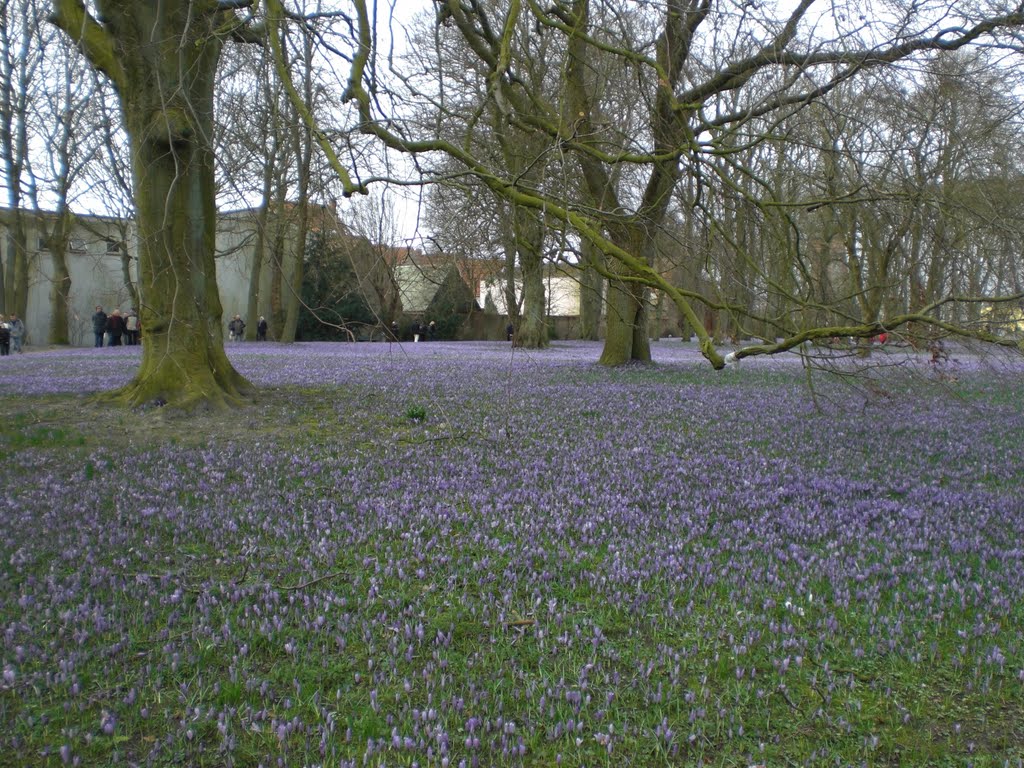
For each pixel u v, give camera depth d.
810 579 5.55
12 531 6.11
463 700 3.79
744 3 9.91
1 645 4.21
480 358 30.02
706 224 9.71
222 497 7.30
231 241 42.75
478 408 13.63
